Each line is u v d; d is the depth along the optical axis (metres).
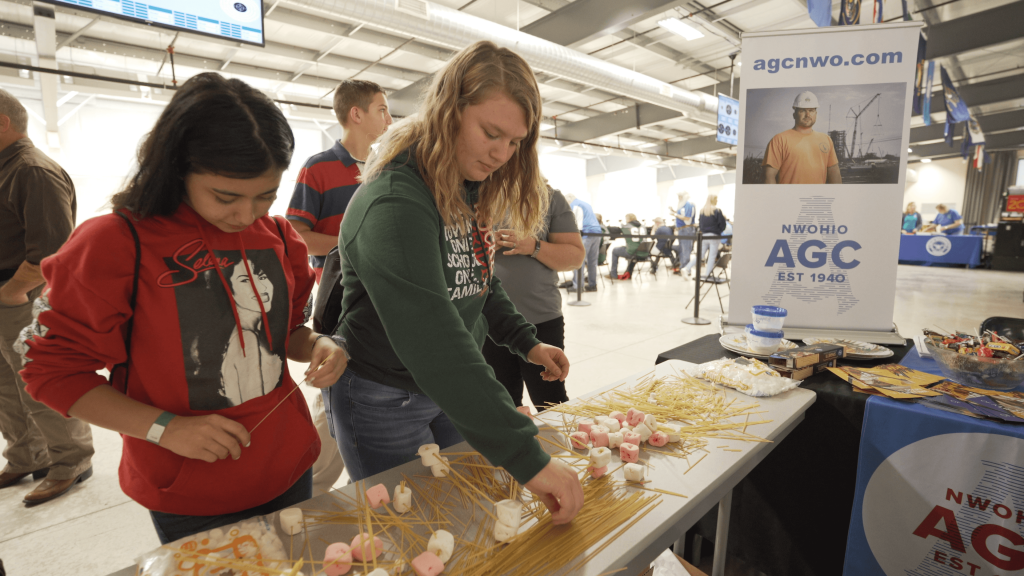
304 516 0.73
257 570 0.61
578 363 3.57
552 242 1.85
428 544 0.65
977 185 16.06
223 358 0.76
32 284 1.77
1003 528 1.05
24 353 0.65
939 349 1.29
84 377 0.67
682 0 4.69
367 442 1.05
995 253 9.20
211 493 0.77
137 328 0.70
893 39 1.54
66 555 1.62
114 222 0.67
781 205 1.70
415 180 0.78
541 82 8.47
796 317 1.75
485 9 5.83
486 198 1.00
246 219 0.69
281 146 0.66
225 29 3.24
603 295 6.55
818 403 1.28
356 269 0.73
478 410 0.65
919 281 7.67
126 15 2.89
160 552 0.62
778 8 5.92
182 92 0.62
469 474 0.86
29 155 1.74
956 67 8.26
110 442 2.37
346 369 1.03
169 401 0.73
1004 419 1.06
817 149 1.65
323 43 6.64
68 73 5.20
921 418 1.13
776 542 1.41
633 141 14.04
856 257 1.67
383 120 1.98
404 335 0.67
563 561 0.64
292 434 0.87
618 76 6.30
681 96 7.46
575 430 1.02
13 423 1.97
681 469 0.87
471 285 0.96
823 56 1.60
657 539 0.72
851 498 1.27
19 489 1.97
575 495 0.69
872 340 1.64
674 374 1.36
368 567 0.64
